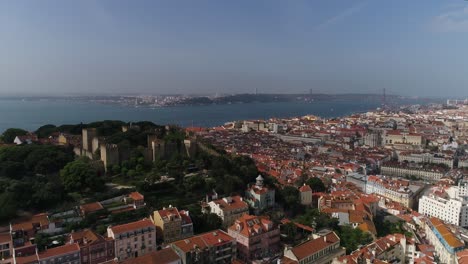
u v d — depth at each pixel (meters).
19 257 160.88
